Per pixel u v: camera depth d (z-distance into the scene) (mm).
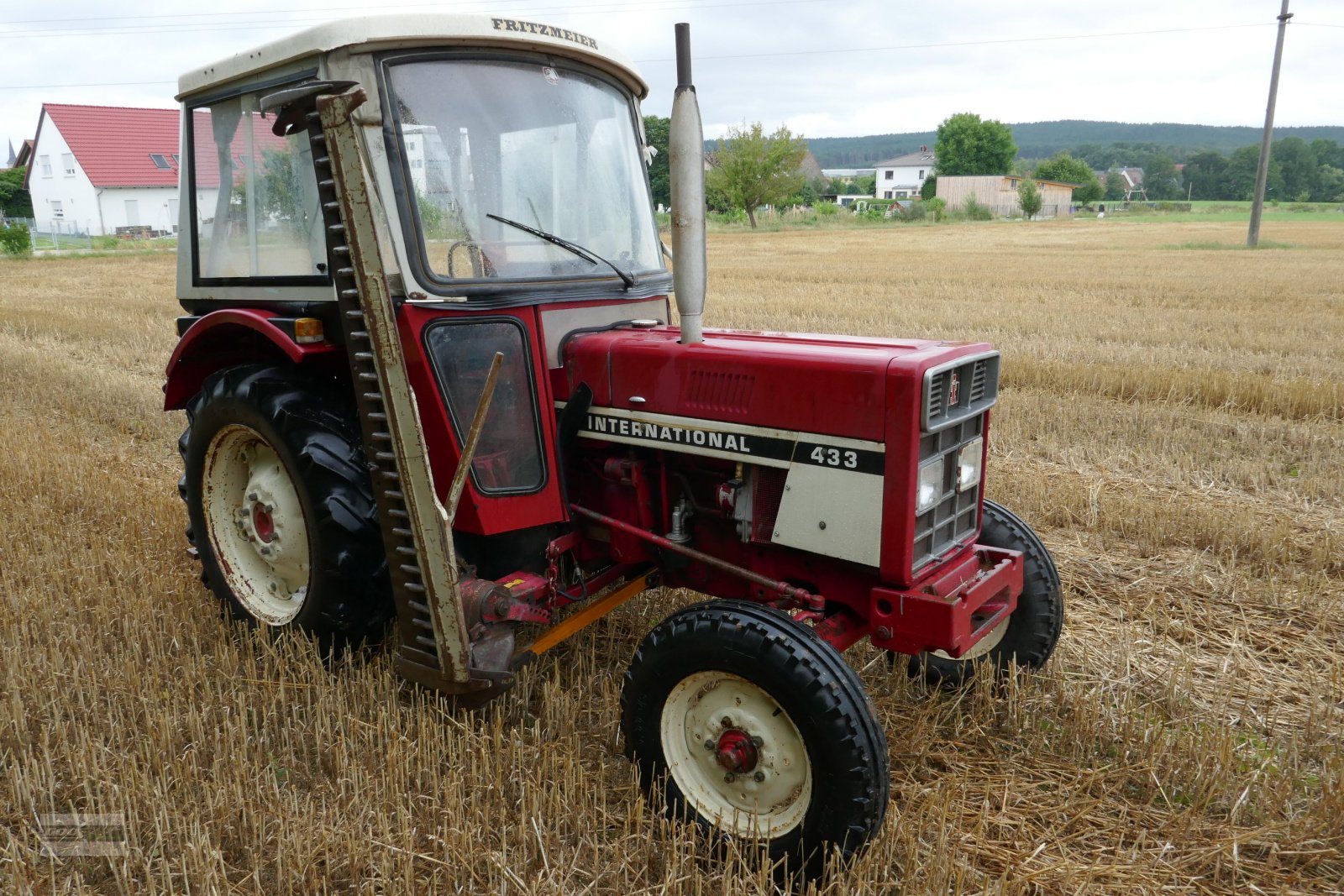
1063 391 9195
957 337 12227
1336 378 9398
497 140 3459
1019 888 2820
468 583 3352
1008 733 3707
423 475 3121
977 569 3428
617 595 3893
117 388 9203
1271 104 31031
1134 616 4684
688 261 3287
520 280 3459
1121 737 3615
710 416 3273
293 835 2941
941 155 98562
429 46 3316
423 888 2844
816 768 2846
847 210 69000
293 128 3307
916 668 4109
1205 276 20375
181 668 3930
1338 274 20750
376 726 3471
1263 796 3252
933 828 3115
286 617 4137
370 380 3217
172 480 6543
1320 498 6285
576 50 3662
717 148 56594
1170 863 2982
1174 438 7500
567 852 2988
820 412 3064
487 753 3273
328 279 3611
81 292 19078
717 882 2918
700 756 3158
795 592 3234
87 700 3717
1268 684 4051
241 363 4582
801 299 16656
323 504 3682
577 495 3803
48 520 5504
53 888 2746
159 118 50969
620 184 3891
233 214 4043
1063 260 25938
